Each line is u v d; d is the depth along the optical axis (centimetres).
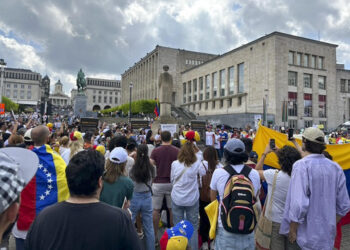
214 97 6456
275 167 577
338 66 6900
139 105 6056
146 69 8619
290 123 4662
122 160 370
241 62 5503
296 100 4772
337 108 5441
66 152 530
